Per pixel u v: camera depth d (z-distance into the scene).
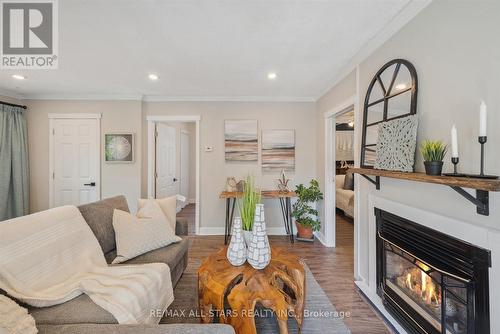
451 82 1.29
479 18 1.14
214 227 3.96
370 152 2.07
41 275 1.32
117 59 2.47
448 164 1.31
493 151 1.07
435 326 1.41
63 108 3.79
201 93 3.73
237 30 1.92
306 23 1.81
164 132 4.93
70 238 1.60
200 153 3.94
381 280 1.93
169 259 1.88
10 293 1.15
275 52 2.30
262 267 1.54
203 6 1.62
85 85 3.33
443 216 1.33
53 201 3.81
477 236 1.13
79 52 2.31
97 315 1.16
